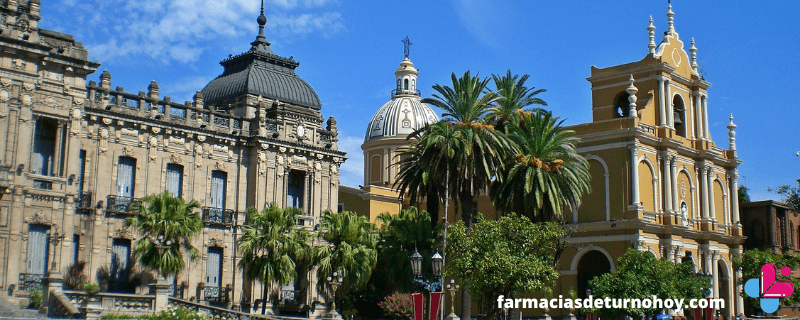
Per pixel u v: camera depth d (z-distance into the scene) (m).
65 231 43.78
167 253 43.78
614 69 70.12
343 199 76.44
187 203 46.78
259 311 53.78
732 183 76.12
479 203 71.50
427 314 52.66
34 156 44.50
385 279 58.09
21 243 41.66
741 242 75.00
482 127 54.06
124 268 48.56
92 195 47.28
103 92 48.47
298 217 56.81
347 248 52.00
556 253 54.75
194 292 51.28
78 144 44.97
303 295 56.69
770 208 83.12
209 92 61.59
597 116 70.69
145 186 49.84
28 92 42.50
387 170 89.62
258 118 55.62
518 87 60.00
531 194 53.47
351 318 55.69
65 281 43.25
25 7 43.22
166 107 51.56
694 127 72.88
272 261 49.03
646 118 66.75
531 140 55.09
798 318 76.06
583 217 64.81
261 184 55.00
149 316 38.00
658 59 67.88
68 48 44.56
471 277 46.03
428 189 55.59
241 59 62.59
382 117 92.69
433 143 53.28
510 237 47.28
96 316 35.84
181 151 52.00
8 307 37.31
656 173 65.81
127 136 49.38
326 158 59.84
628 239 61.44
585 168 61.19
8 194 41.16
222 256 53.44
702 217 71.00
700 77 73.62
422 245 56.41
